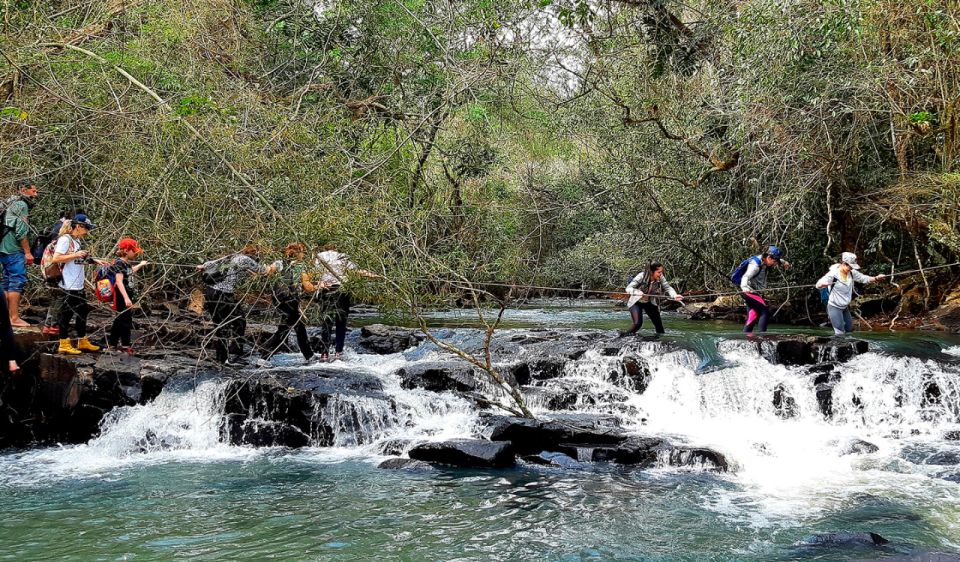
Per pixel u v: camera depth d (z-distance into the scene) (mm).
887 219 15930
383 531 6676
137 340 11578
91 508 7281
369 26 16781
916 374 11078
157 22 11992
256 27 15367
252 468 8805
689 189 18703
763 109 14961
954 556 6008
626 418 10586
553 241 24609
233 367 11172
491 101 17594
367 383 10812
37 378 9961
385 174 12336
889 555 6105
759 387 11078
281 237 10055
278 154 10398
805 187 15156
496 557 6117
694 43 17406
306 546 6312
